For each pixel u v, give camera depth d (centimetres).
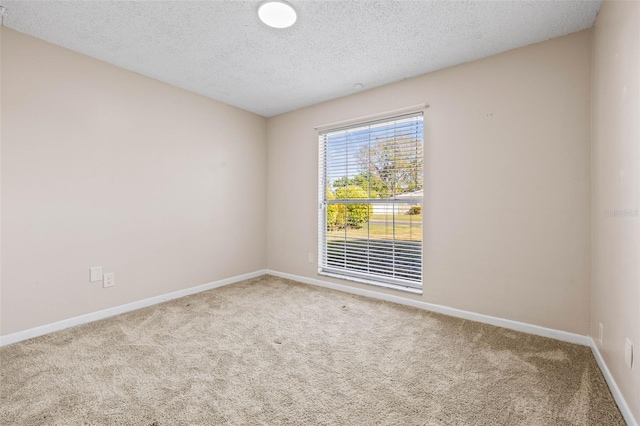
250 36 214
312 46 228
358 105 319
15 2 177
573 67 208
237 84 299
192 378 167
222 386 160
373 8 184
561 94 213
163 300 296
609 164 164
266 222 409
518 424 132
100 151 251
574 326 209
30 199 215
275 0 176
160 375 169
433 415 138
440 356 191
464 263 254
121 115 263
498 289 239
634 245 129
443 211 265
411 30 207
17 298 210
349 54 240
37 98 217
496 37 215
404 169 291
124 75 264
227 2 178
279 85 301
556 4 179
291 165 382
